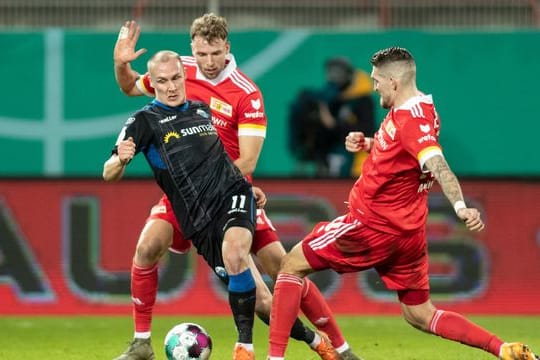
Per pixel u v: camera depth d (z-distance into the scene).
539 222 53.41
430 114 25.09
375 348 37.00
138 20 58.78
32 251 53.47
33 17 58.41
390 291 52.94
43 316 52.53
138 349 28.86
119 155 25.91
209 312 52.84
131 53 30.05
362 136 28.05
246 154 29.02
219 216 26.50
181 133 26.84
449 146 53.44
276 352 25.91
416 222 25.72
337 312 52.84
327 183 53.22
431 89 53.22
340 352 28.09
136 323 29.00
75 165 53.53
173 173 26.73
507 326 47.34
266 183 53.38
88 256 53.47
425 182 25.78
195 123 27.05
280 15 59.50
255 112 29.17
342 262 26.08
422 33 53.12
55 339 40.84
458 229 53.28
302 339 27.98
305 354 33.59
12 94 53.28
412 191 25.62
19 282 53.34
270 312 28.75
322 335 28.33
